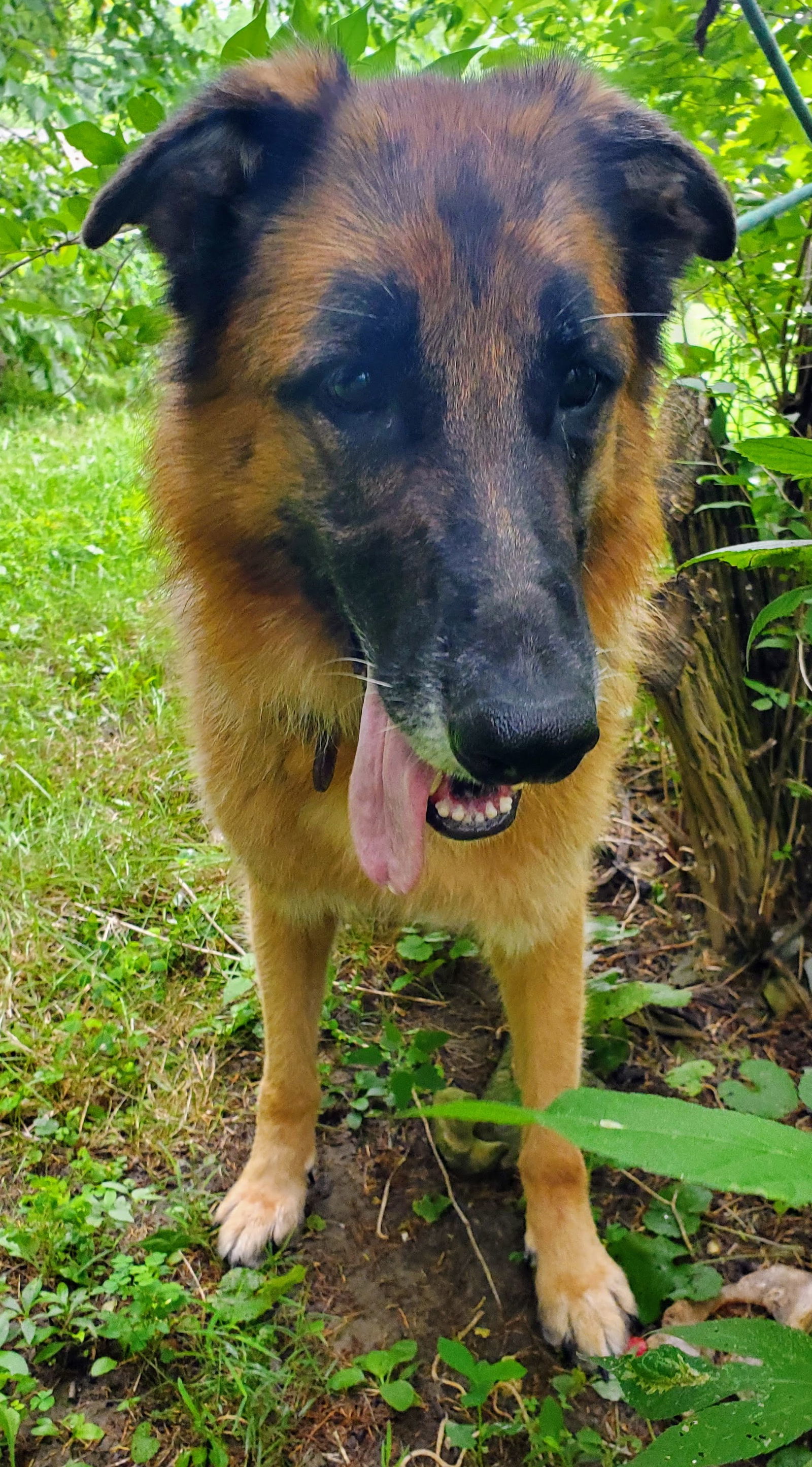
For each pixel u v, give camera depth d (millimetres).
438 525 336
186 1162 519
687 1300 444
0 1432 393
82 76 1113
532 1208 463
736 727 580
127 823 735
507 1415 411
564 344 355
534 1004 464
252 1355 427
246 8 994
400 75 420
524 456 344
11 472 1461
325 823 450
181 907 675
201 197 398
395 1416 412
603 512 430
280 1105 489
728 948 618
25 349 1873
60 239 550
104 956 626
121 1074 551
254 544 416
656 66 529
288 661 438
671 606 565
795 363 563
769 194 537
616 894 690
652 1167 147
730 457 540
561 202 369
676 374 522
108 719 869
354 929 664
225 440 408
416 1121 542
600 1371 420
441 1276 468
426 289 341
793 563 337
